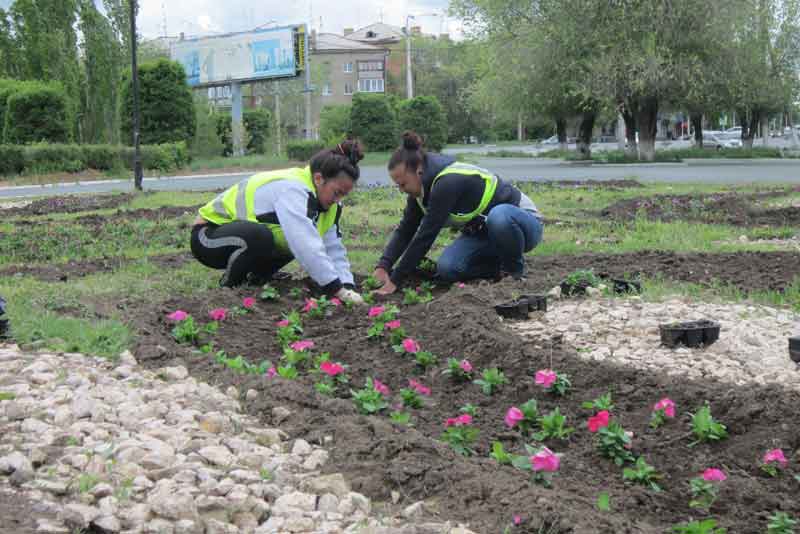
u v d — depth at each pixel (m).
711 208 12.51
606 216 12.11
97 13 33.06
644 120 32.06
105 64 33.03
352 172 5.96
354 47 88.12
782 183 17.48
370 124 39.97
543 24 31.53
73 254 9.06
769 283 6.40
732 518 2.90
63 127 30.50
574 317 5.34
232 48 40.94
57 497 2.72
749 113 39.59
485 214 6.55
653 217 11.69
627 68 28.89
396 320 5.23
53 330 4.86
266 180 6.22
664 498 3.05
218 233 6.36
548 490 2.94
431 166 6.20
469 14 36.12
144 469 2.94
